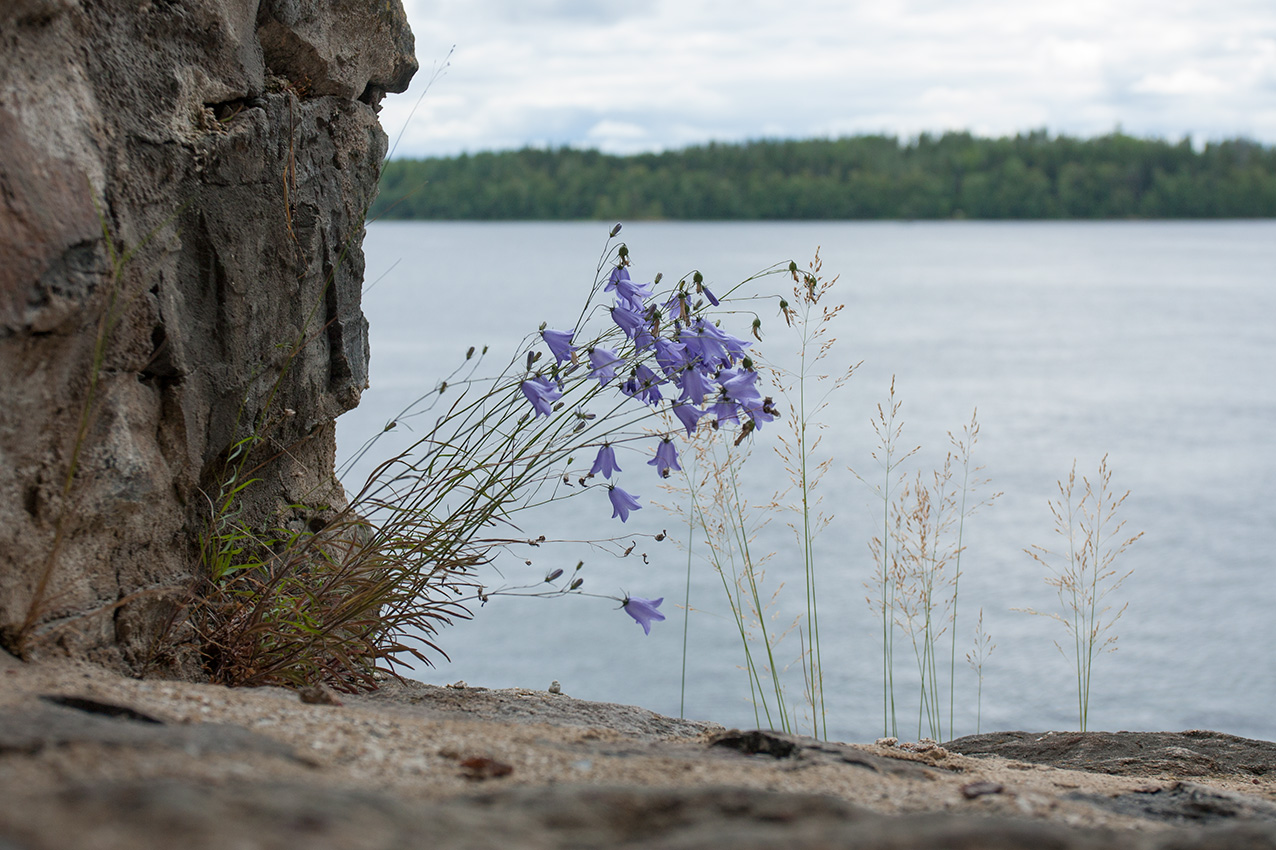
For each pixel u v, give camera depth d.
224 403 3.20
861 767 2.28
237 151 3.15
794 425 4.69
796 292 3.46
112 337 2.61
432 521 3.40
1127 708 9.26
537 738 2.25
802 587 13.30
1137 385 35.03
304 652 3.26
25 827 1.16
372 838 1.27
